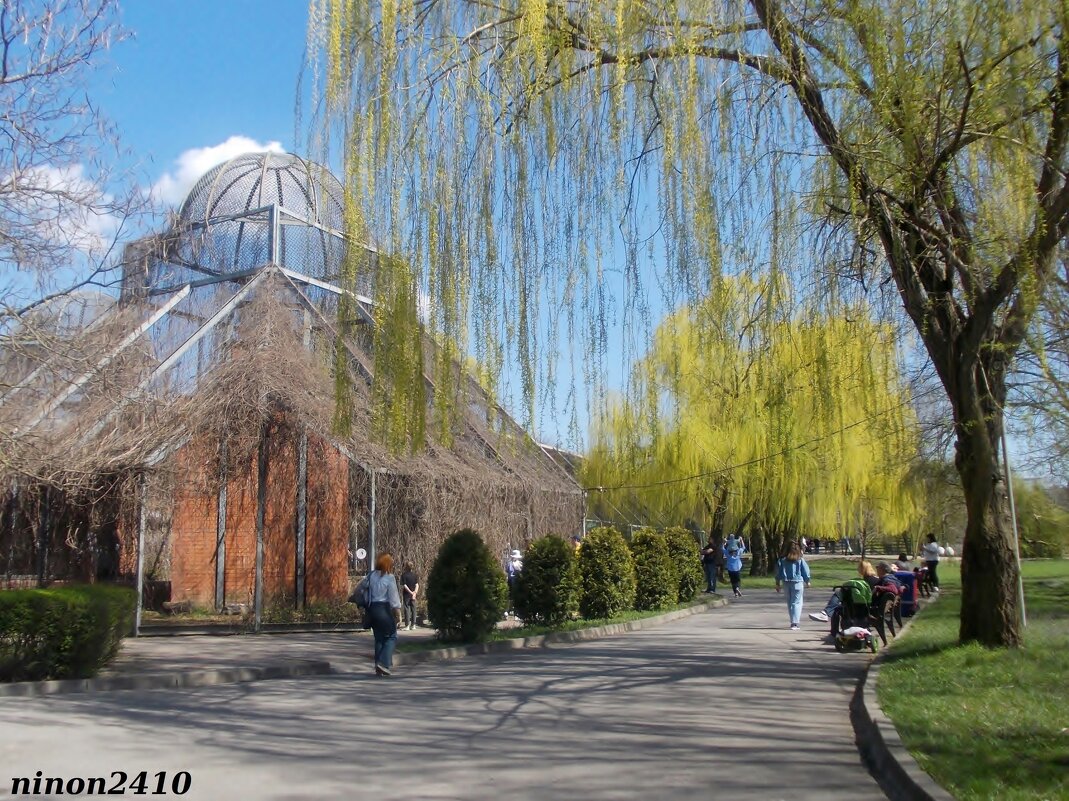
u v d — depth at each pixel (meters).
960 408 11.38
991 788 6.04
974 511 11.95
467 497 20.45
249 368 18.72
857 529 37.25
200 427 18.16
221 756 7.89
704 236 9.70
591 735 8.70
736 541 30.94
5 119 11.77
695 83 9.75
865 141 9.81
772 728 9.00
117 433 17.30
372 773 7.28
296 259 23.39
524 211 10.38
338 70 10.54
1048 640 12.20
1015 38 9.18
